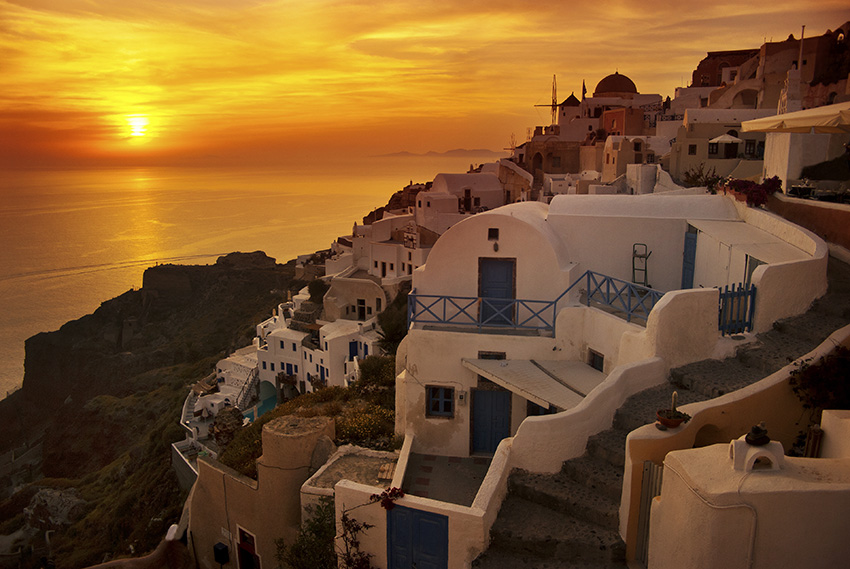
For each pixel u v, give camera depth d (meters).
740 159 32.28
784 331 13.04
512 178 63.88
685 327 12.71
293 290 95.12
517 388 14.77
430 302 18.50
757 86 42.75
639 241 18.19
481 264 18.09
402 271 57.66
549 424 11.32
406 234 57.59
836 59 31.12
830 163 18.70
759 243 15.17
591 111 72.50
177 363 122.38
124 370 122.25
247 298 138.00
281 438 17.66
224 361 66.25
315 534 14.38
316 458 17.80
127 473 60.19
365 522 11.66
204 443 48.12
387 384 26.25
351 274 62.69
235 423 27.25
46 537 52.19
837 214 15.15
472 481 16.03
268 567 18.28
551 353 16.56
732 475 7.82
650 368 12.28
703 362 12.87
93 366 128.88
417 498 11.22
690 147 33.25
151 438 62.88
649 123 58.22
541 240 17.47
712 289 12.90
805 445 9.85
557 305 17.42
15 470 99.69
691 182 27.39
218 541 20.02
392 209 85.44
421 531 11.11
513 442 11.57
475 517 10.39
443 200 58.75
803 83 30.73
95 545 46.75
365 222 91.19
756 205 17.67
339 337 51.16
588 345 16.19
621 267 18.42
